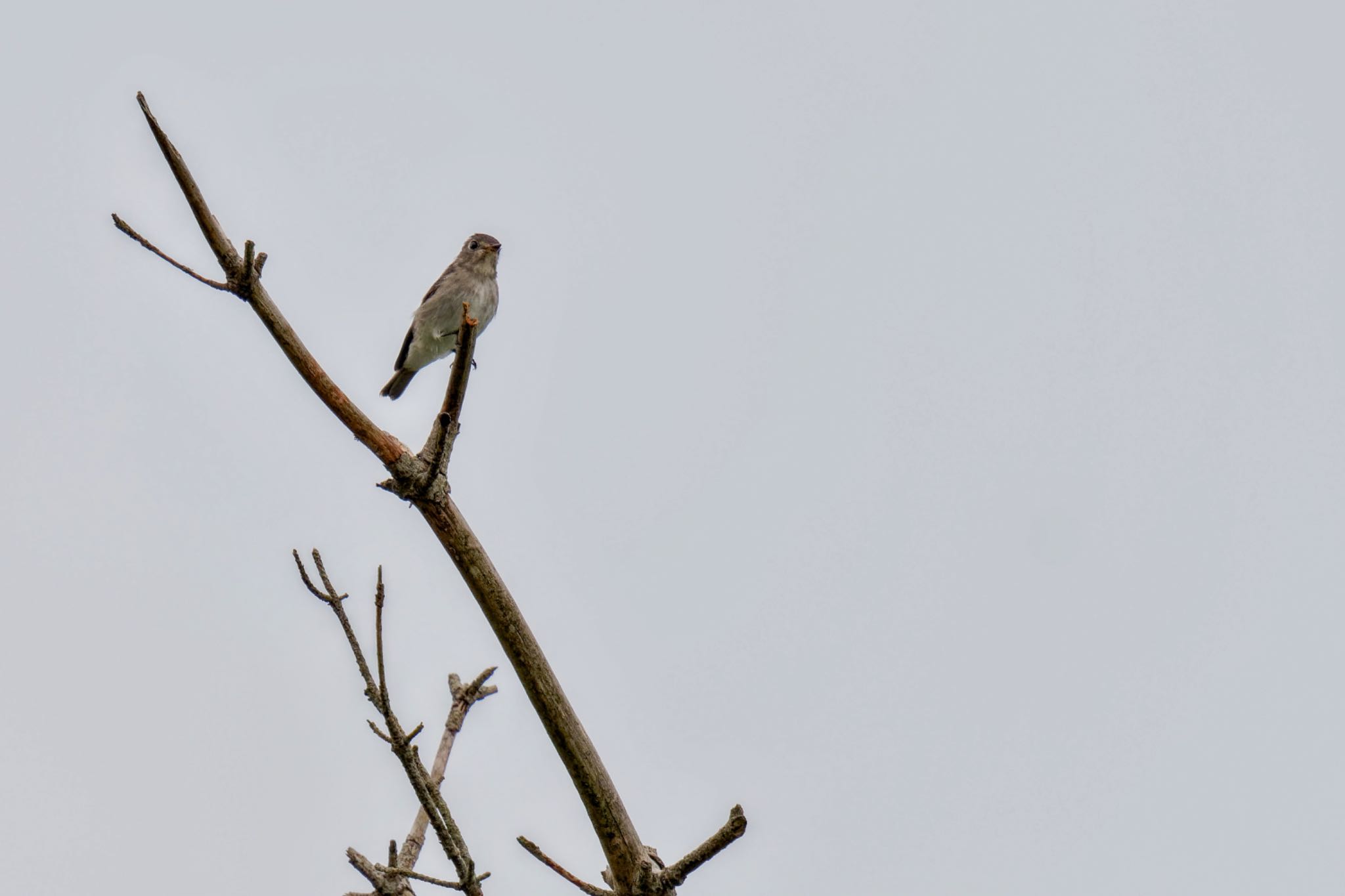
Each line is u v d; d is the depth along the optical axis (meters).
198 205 8.14
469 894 8.14
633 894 8.86
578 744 8.96
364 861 8.12
